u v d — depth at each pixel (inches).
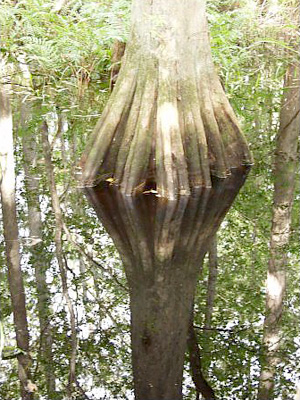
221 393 210.7
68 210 337.4
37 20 309.7
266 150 339.0
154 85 294.0
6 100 222.5
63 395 192.2
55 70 315.6
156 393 175.6
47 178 304.2
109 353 217.2
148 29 291.6
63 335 220.7
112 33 303.7
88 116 324.2
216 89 306.8
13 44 293.9
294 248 273.1
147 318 194.4
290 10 344.2
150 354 183.6
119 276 287.3
